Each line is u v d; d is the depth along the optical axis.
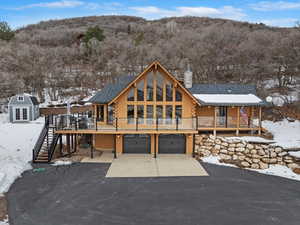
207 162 20.05
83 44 74.88
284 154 19.12
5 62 54.66
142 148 22.50
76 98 46.94
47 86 51.72
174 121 21.78
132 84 21.48
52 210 12.16
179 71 50.44
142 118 21.81
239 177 16.78
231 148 20.66
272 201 13.24
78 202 13.02
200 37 66.62
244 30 73.62
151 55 60.88
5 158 20.08
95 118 21.08
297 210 12.29
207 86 25.69
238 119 22.77
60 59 65.44
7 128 31.02
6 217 11.45
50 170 18.02
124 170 17.98
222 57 49.69
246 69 45.47
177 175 17.02
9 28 83.88
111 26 117.62
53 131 21.00
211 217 11.55
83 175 16.97
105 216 11.60
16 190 14.52
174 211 12.10
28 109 35.28
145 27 104.38
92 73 57.81
